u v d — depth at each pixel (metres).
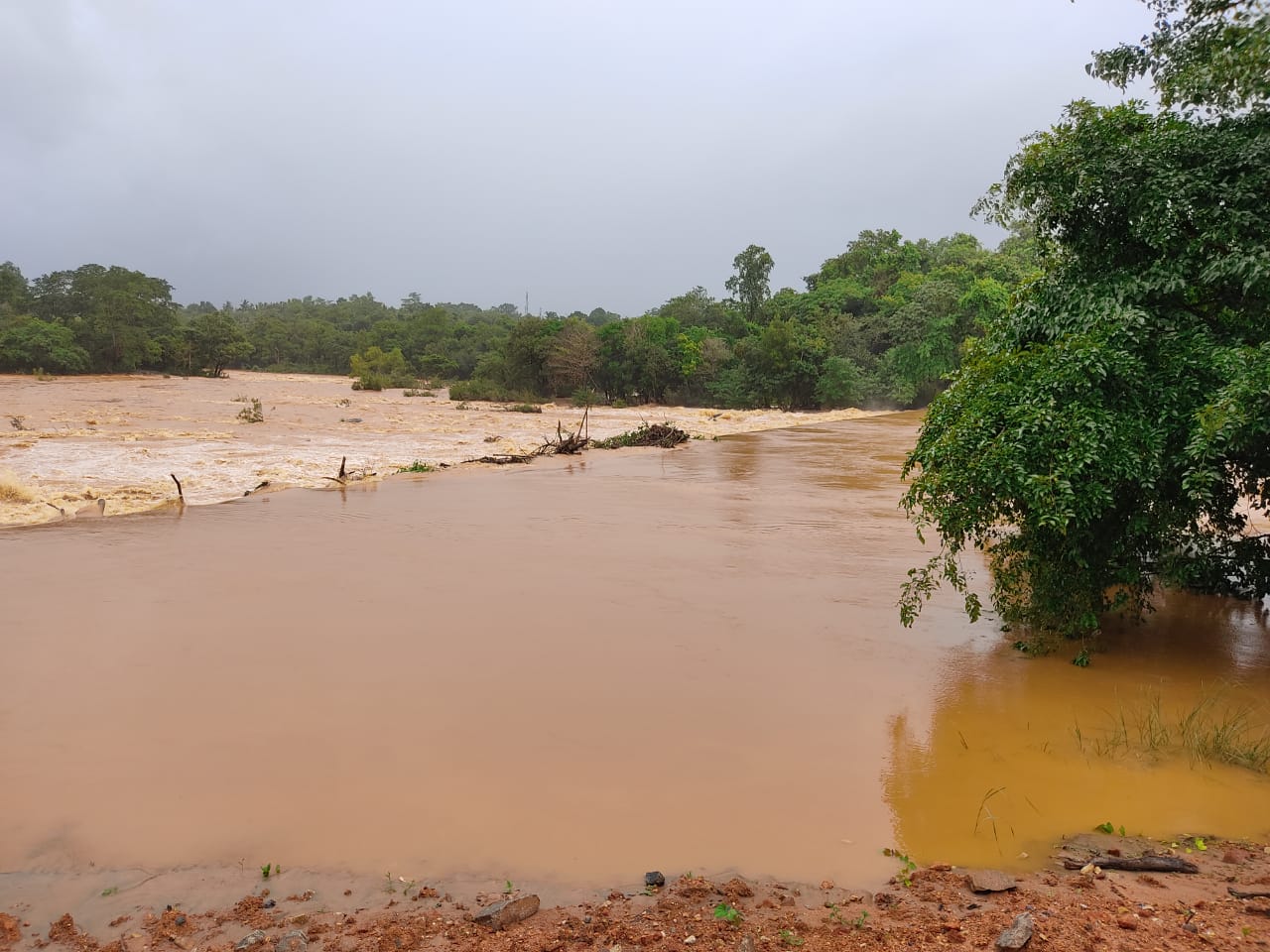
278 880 3.88
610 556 10.93
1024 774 4.99
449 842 4.19
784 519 13.94
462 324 99.50
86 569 9.97
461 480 18.84
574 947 3.31
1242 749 5.25
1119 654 7.26
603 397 60.94
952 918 3.49
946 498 7.31
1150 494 6.77
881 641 7.54
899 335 55.78
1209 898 3.64
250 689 6.20
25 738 5.34
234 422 34.09
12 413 34.69
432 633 7.61
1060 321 7.42
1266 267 6.14
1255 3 6.44
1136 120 7.30
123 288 75.81
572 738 5.41
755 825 4.38
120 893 3.77
